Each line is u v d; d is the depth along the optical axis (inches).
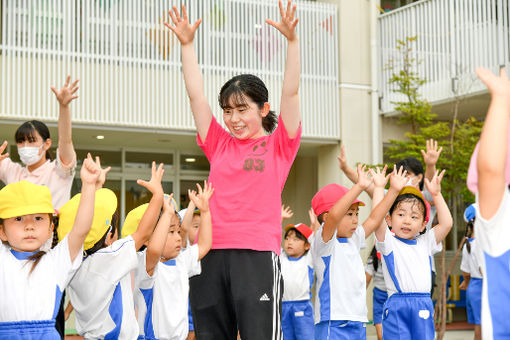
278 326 120.3
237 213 123.4
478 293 268.1
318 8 401.4
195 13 371.9
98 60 347.6
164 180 440.1
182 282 164.7
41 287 120.0
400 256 184.2
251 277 120.4
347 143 401.4
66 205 141.3
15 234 120.8
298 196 469.4
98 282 137.1
